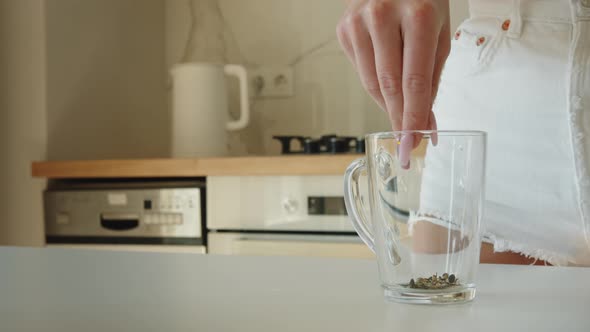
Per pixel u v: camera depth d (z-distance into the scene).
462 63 1.17
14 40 2.43
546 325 0.45
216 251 2.17
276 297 0.56
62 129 2.47
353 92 2.79
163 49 3.09
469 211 0.54
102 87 2.69
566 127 1.07
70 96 2.51
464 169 0.54
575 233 1.10
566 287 0.59
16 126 2.43
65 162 2.29
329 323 0.47
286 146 2.55
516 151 1.11
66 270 0.74
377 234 0.56
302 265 0.74
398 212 0.54
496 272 0.68
